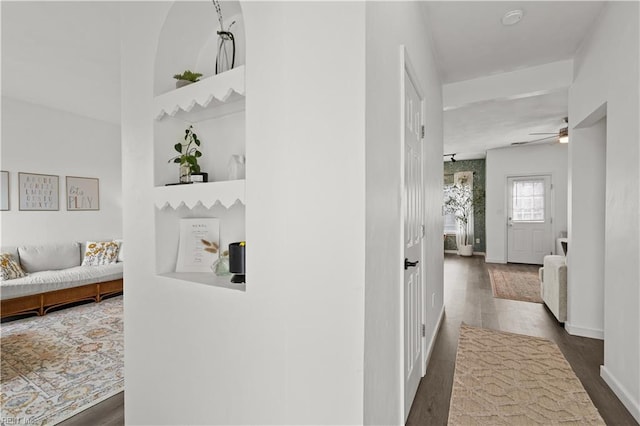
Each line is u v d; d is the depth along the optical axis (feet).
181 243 5.31
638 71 6.08
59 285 13.10
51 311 13.12
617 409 6.41
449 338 9.87
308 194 3.57
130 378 5.46
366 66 3.41
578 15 7.74
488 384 7.27
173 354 4.79
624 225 6.64
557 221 21.76
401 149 5.26
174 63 5.24
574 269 10.07
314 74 3.54
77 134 16.24
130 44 5.36
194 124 5.57
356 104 3.41
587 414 6.21
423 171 7.61
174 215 5.28
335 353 3.51
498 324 11.09
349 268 3.44
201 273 5.11
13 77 11.80
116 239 17.89
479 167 27.37
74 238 16.11
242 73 3.99
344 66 3.45
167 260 5.17
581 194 9.96
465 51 9.37
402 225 5.24
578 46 9.14
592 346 9.23
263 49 3.75
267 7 3.72
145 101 5.14
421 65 7.24
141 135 5.20
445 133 18.19
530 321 11.36
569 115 10.09
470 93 11.35
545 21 7.96
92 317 12.37
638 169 6.10
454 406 6.48
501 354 8.76
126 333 5.51
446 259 25.31
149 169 5.09
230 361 4.12
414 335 6.72
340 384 3.50
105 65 10.85
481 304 13.42
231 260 4.37
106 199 17.51
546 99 12.72
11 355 9.09
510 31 8.36
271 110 3.70
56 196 15.42
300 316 3.61
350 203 3.43
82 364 8.55
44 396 7.09
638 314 6.14
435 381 7.41
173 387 4.81
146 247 5.16
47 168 15.14
